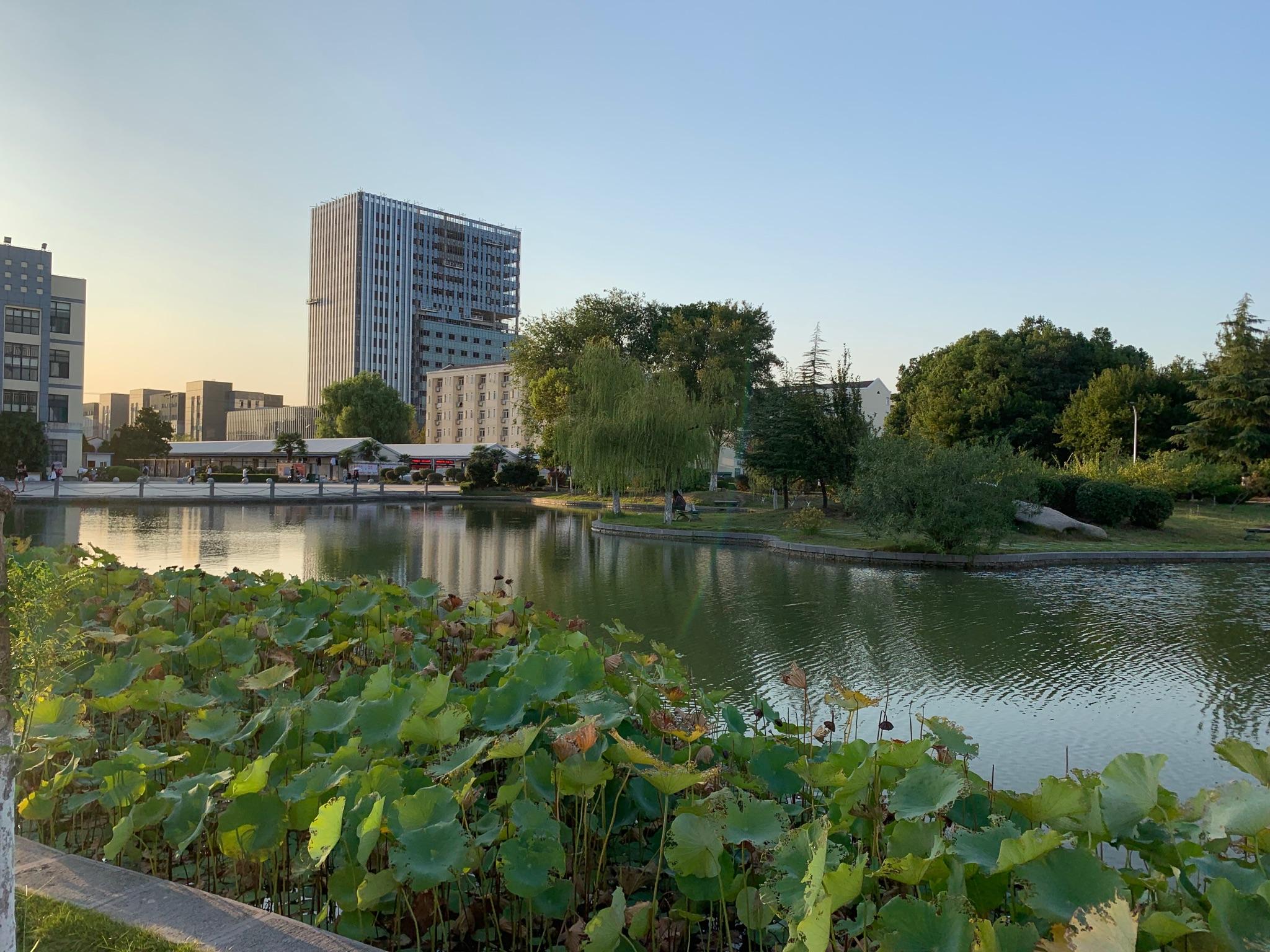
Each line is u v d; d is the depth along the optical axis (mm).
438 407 99062
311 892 3537
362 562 17844
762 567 18438
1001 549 20719
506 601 7434
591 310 52250
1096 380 46688
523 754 3215
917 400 55219
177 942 2643
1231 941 2064
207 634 5852
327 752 3998
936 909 2326
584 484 32656
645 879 3490
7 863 2121
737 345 48594
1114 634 10922
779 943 3053
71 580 4051
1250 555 20812
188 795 3365
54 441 53344
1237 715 7312
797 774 3611
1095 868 2371
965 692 8062
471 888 3330
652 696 4457
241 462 75812
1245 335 40000
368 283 127250
